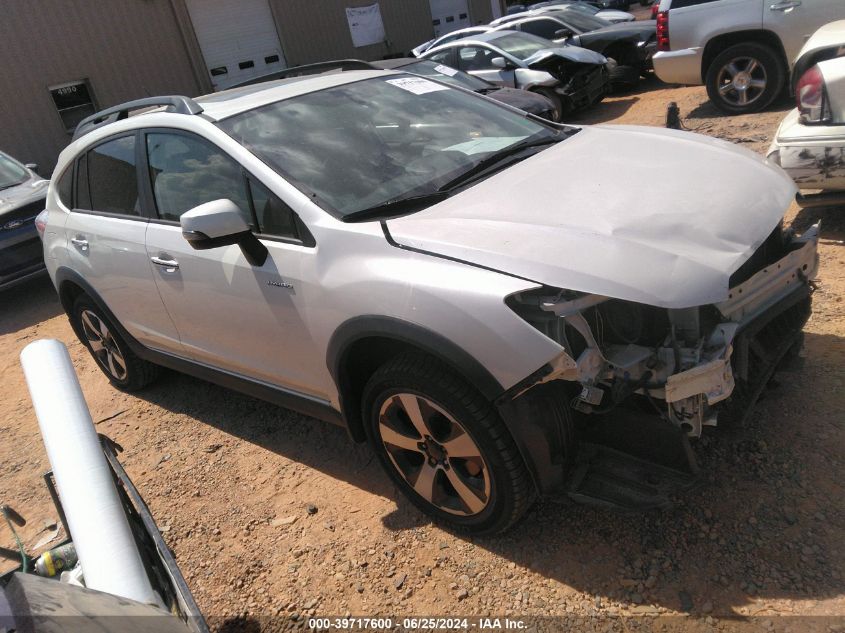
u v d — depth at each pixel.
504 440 2.32
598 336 2.33
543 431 2.26
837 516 2.39
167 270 3.39
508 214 2.51
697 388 2.19
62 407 1.97
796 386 3.09
